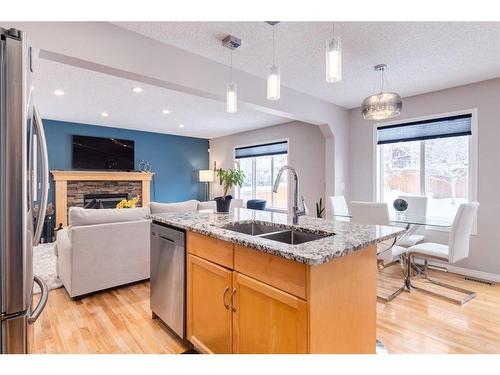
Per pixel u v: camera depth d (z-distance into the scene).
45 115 5.38
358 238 1.50
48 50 1.94
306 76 3.34
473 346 2.01
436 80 3.46
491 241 3.42
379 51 2.70
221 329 1.66
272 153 6.39
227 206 2.53
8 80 1.02
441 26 2.27
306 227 1.85
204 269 1.78
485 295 2.94
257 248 1.35
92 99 4.28
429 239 3.92
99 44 2.16
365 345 1.54
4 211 1.03
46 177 1.31
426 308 2.63
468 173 3.65
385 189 4.50
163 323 2.35
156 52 2.49
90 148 6.20
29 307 1.15
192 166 7.98
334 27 2.29
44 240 5.42
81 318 2.43
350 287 1.44
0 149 1.01
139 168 7.02
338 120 4.55
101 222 2.98
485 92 3.45
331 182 4.56
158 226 2.28
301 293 1.23
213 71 2.90
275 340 1.35
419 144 4.13
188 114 5.25
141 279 3.23
